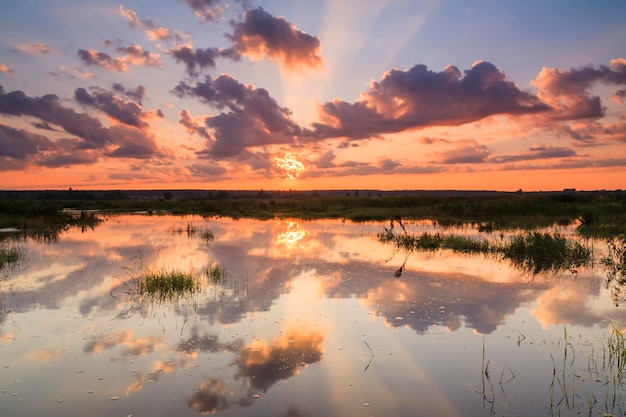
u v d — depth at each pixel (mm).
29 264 12656
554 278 10734
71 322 7500
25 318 7707
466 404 4863
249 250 15266
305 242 17453
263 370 5695
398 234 19531
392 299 8859
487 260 13172
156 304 8547
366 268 11977
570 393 5074
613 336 6801
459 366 5797
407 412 4715
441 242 16297
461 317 7746
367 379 5453
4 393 5098
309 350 6324
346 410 4754
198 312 8031
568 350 6273
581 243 15914
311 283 10227
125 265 12484
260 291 9492
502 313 7961
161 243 17250
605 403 4840
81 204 54562
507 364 5844
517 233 19609
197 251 15086
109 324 7398
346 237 19125
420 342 6602
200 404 4879
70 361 5941
